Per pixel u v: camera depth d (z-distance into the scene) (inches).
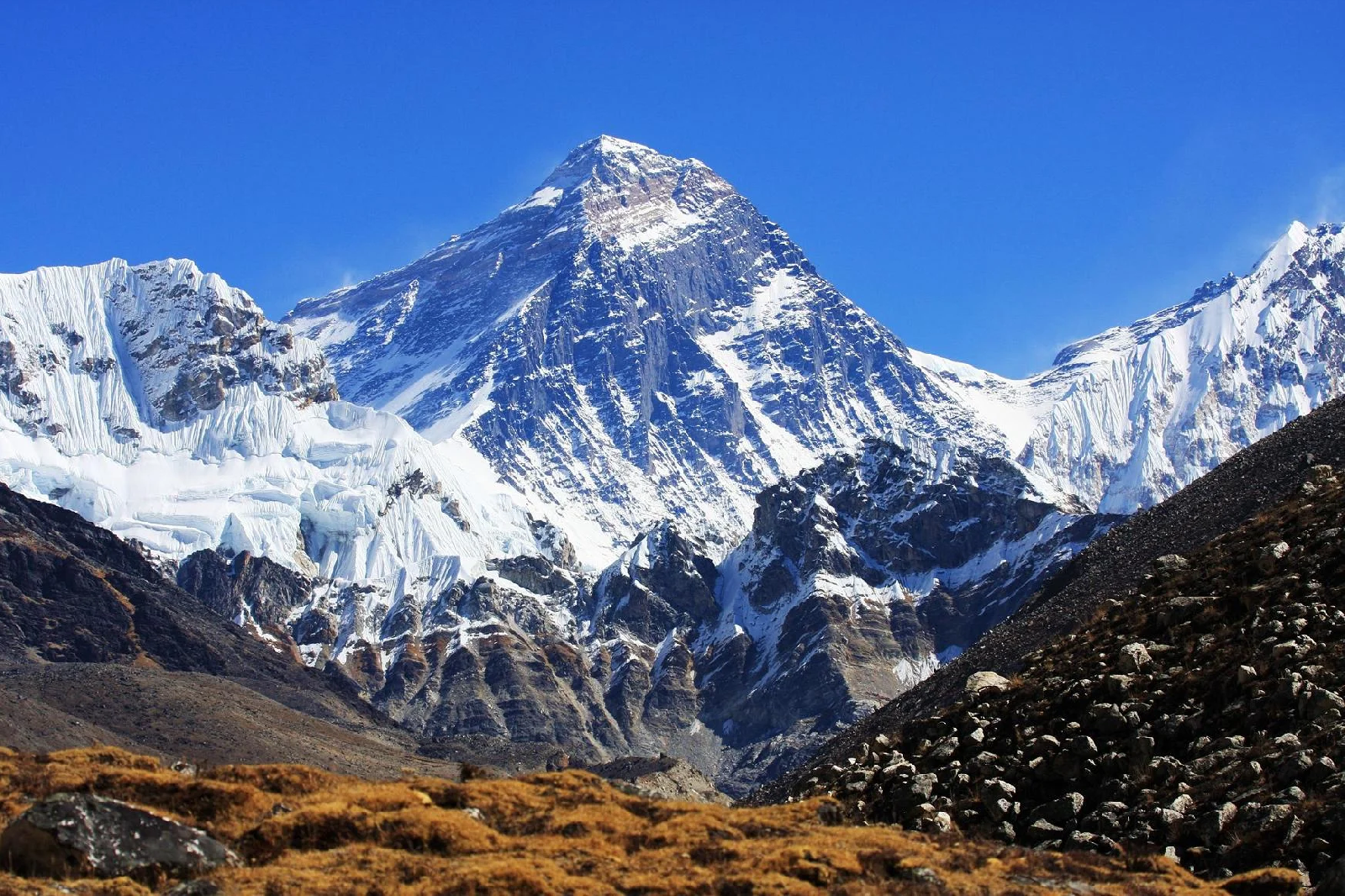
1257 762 2657.5
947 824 2886.3
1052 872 2349.9
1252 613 3196.4
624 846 2490.2
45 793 2603.3
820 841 2461.9
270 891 2166.6
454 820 2469.2
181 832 2303.2
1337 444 4992.6
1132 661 3208.7
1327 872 2258.9
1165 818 2605.8
